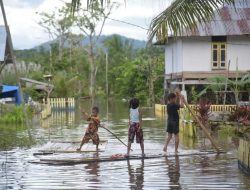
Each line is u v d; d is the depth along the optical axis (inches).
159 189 403.2
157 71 1978.3
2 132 927.0
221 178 445.7
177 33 408.5
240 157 496.4
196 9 399.2
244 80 1282.0
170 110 605.0
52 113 1587.1
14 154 613.3
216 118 997.8
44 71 2363.4
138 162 540.4
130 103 577.6
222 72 1448.1
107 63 2972.4
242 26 1418.6
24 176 463.5
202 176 456.4
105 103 2263.8
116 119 1294.3
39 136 851.4
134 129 571.8
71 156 581.3
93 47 2486.5
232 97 1416.1
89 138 637.9
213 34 1401.3
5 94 1595.7
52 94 1913.1
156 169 494.6
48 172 482.6
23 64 2219.5
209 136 623.5
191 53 1456.7
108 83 2970.0
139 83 2100.1
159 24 397.4
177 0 402.6
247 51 1451.8
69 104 1774.1
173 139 773.3
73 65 2632.9
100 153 608.7
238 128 858.1
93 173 475.2
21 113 1204.5
